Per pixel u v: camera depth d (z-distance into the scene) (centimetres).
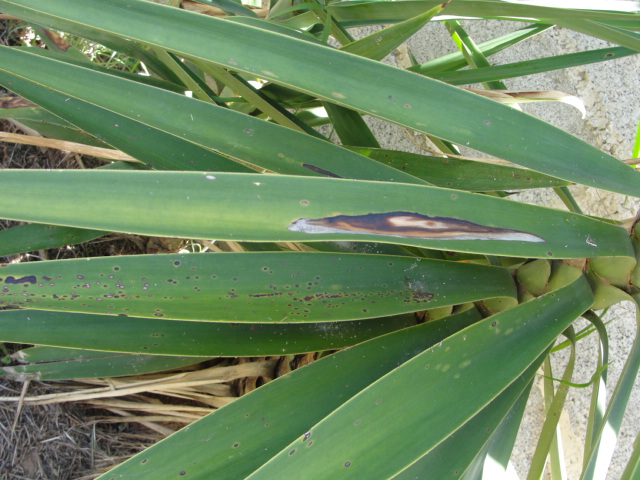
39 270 46
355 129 72
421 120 46
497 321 47
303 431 49
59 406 82
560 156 47
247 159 54
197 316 50
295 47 45
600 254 49
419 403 42
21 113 72
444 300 55
